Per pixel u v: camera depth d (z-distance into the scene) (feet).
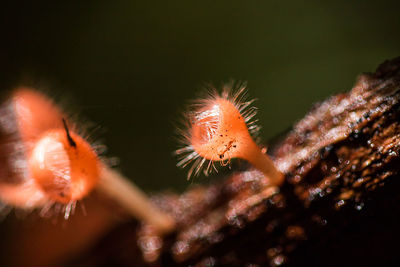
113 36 1.33
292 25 1.31
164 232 0.62
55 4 1.34
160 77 1.28
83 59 1.29
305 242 0.56
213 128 0.54
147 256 0.62
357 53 1.23
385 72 0.59
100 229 0.66
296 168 0.58
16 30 1.30
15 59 1.26
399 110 0.55
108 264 0.64
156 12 1.36
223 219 0.60
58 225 0.67
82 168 0.53
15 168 0.56
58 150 0.53
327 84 1.20
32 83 0.65
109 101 1.24
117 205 0.66
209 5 1.36
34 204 0.57
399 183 0.53
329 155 0.57
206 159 0.56
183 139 0.55
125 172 1.11
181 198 0.67
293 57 1.27
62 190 0.54
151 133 1.16
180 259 0.60
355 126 0.57
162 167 1.11
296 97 1.20
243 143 0.54
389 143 0.54
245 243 0.58
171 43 1.32
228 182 0.64
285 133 0.65
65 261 0.66
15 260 0.68
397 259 0.54
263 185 0.60
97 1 1.36
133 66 1.29
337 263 0.55
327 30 1.28
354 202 0.55
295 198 0.57
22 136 0.56
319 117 0.61
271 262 0.56
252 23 1.33
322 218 0.55
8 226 0.69
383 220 0.54
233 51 1.30
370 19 1.26
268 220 0.57
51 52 1.29
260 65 1.27
